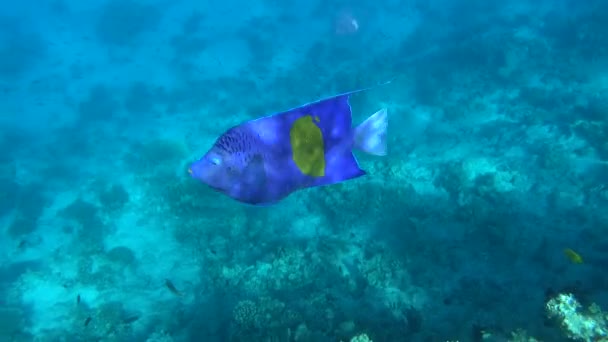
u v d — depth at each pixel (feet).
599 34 51.93
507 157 39.63
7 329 29.68
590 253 27.89
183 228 36.47
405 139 45.39
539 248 28.60
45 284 34.24
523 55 52.16
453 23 72.64
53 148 55.06
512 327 22.84
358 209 34.58
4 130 61.93
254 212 36.96
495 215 31.04
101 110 64.75
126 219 40.24
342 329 23.30
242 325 24.77
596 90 45.57
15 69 83.51
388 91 54.85
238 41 82.84
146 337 29.22
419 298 27.37
